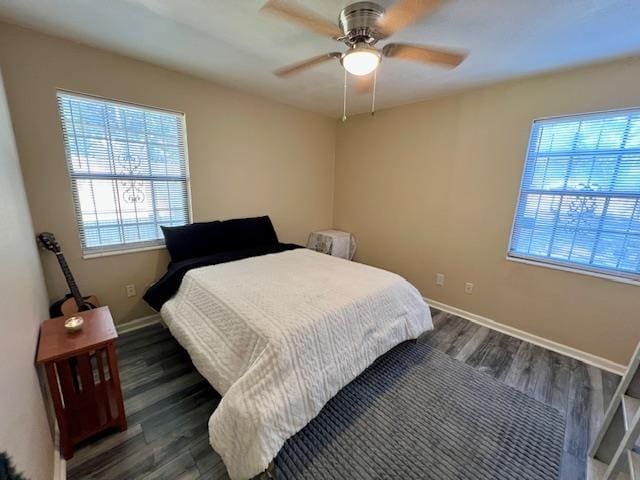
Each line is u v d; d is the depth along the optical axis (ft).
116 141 7.61
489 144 8.61
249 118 10.15
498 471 4.39
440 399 5.82
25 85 6.10
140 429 4.92
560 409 5.67
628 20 4.94
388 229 11.78
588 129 7.04
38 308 4.99
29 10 5.27
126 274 8.14
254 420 3.87
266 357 4.29
